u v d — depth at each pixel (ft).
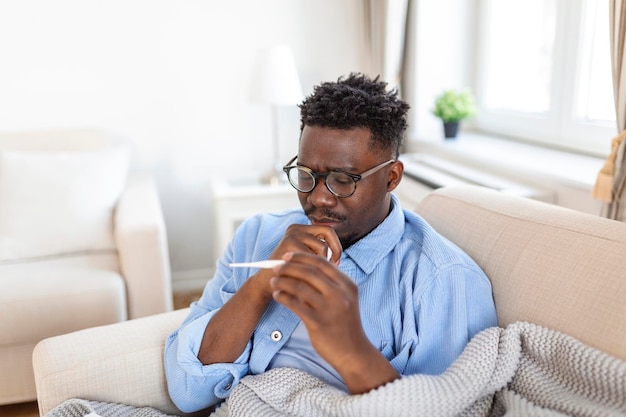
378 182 2.99
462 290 2.99
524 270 3.11
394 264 3.14
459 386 2.62
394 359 2.91
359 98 2.86
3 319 5.45
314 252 2.79
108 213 6.97
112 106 8.55
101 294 5.72
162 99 8.70
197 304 3.67
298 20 8.91
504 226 3.42
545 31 7.31
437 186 6.40
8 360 5.63
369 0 8.53
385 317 3.03
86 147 7.73
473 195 3.91
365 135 2.87
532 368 2.82
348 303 2.34
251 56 8.86
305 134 2.98
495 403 2.94
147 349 3.52
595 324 2.66
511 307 3.09
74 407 3.19
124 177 7.38
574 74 6.75
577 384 2.64
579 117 6.86
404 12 8.13
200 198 9.20
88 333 3.68
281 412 2.91
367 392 2.55
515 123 8.01
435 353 2.94
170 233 9.23
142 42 8.44
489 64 8.52
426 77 8.65
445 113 8.10
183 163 9.01
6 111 8.23
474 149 7.45
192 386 3.22
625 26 4.61
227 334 3.12
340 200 2.93
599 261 2.81
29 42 8.09
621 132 4.75
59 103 8.37
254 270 3.42
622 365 2.43
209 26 8.62
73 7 8.11
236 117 9.03
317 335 2.39
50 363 3.35
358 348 2.46
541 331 2.80
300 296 2.31
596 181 4.95
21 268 6.28
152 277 6.23
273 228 3.55
